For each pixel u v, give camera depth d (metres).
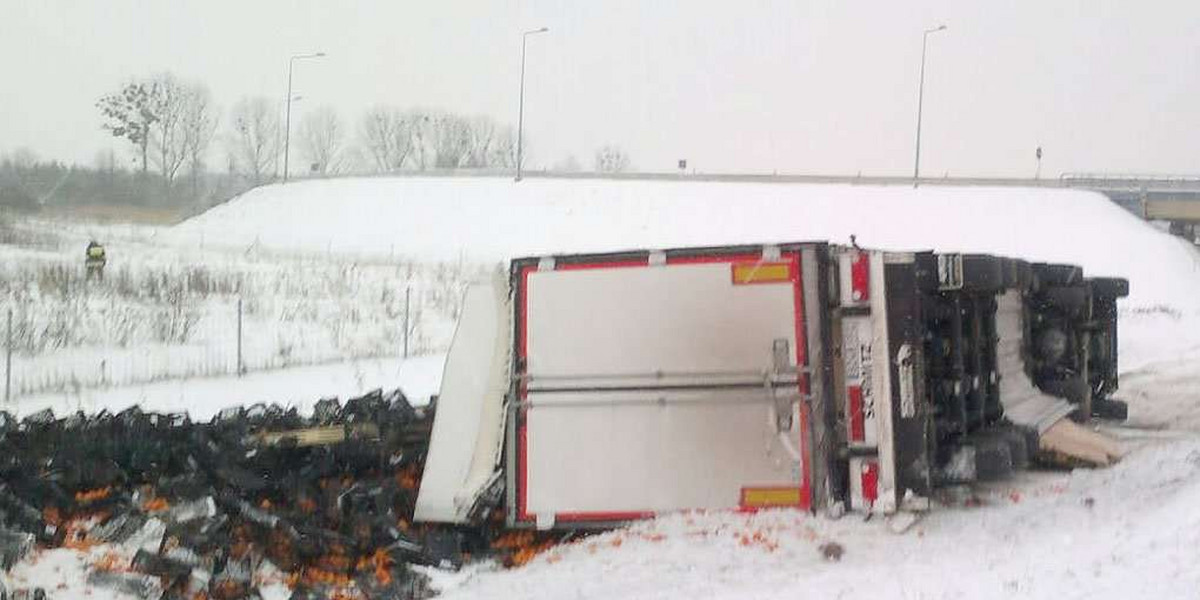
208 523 7.67
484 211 59.03
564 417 8.11
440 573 7.85
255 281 33.62
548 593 7.08
